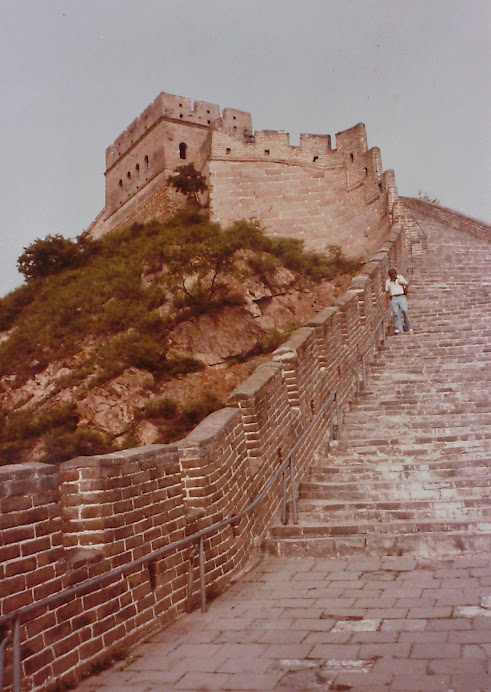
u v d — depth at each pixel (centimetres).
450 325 1666
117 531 584
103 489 577
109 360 2572
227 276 2869
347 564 749
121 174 4459
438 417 1167
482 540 738
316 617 593
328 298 3061
